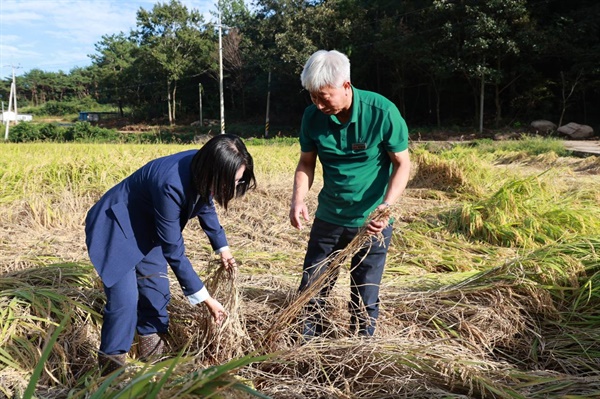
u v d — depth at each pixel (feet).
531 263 11.28
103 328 8.00
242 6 186.39
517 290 10.76
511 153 46.78
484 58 96.07
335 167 8.87
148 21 173.47
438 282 12.04
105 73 211.82
